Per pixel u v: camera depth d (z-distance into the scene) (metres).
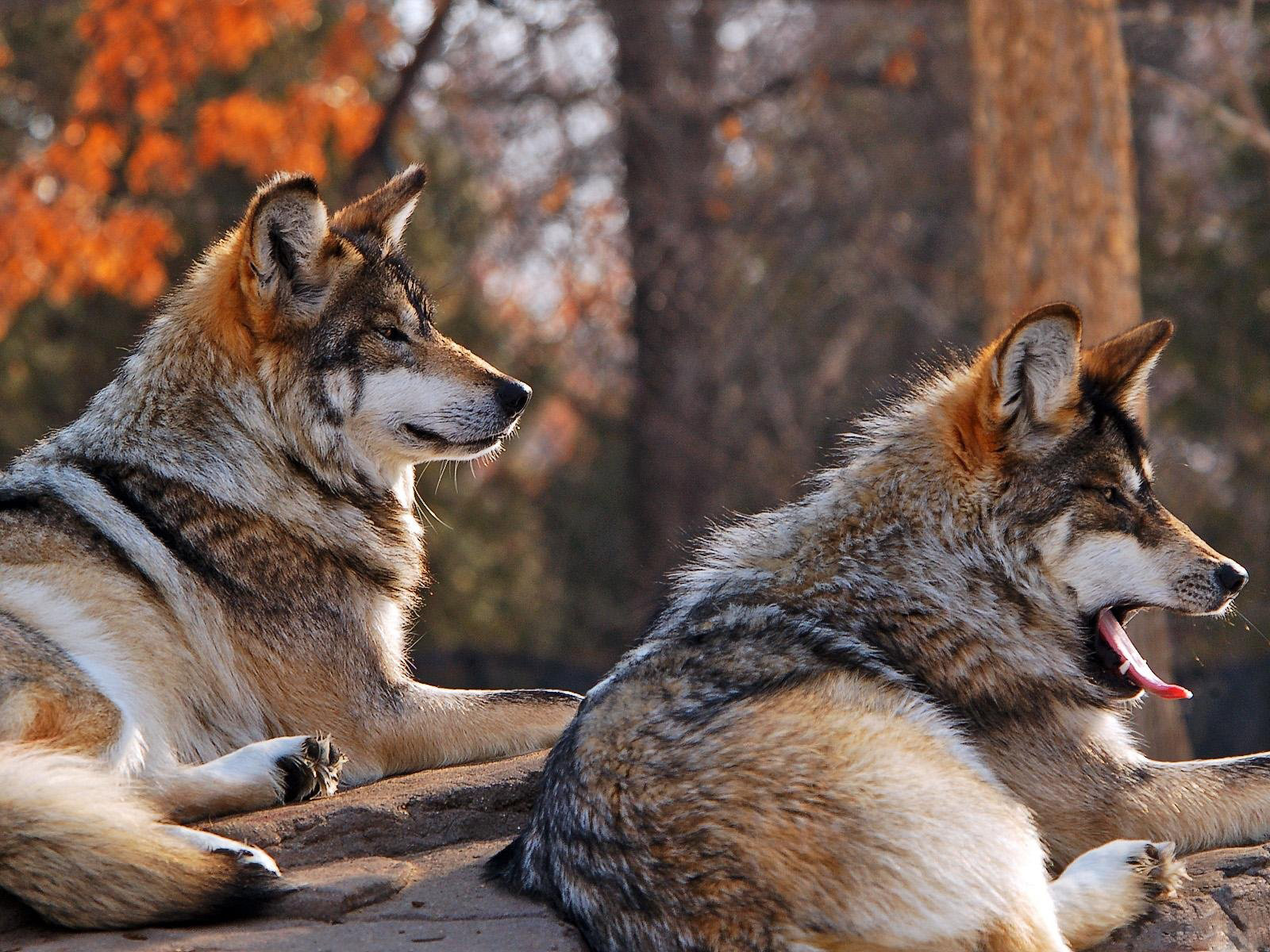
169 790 9.01
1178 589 8.80
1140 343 9.04
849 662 8.10
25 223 28.47
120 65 28.91
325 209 10.75
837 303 39.38
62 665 8.88
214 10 28.38
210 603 9.98
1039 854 7.56
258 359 10.65
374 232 11.69
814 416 37.06
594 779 7.40
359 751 10.29
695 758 7.25
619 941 7.08
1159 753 20.39
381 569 10.91
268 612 10.20
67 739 8.62
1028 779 8.66
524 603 35.66
